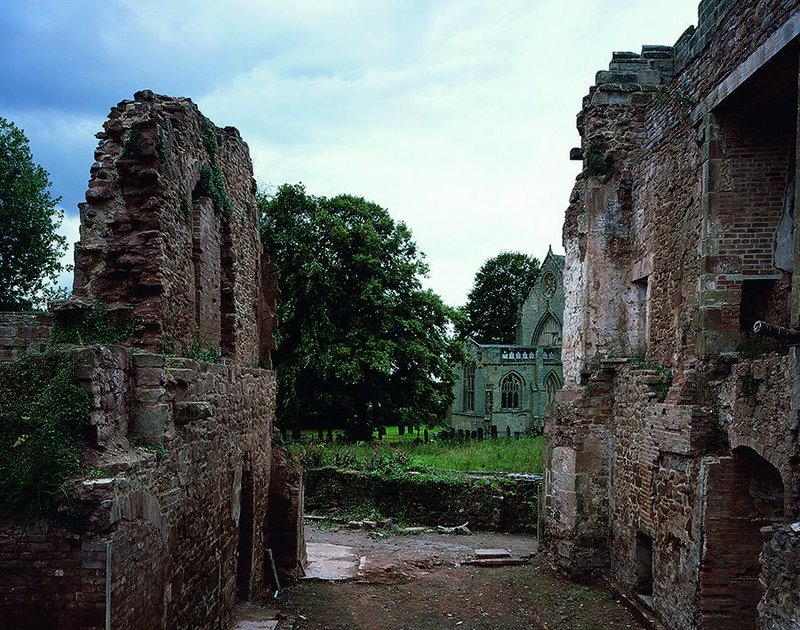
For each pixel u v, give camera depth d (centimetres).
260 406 1198
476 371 5184
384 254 3247
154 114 826
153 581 643
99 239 826
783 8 811
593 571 1337
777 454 786
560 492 1393
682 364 1085
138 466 614
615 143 1398
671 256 1170
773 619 672
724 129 1011
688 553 949
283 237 3072
